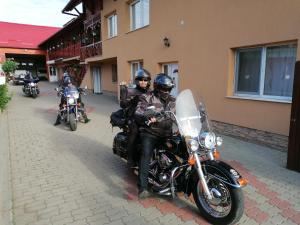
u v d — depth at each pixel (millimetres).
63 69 30656
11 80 28500
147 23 11078
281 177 4395
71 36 24328
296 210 3424
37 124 8766
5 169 4762
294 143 4566
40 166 4969
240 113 6680
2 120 9422
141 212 3408
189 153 3094
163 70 10156
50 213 3389
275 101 5785
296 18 5285
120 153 4559
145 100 3465
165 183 3395
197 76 7996
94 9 16281
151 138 3514
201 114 3381
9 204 3568
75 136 7176
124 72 12953
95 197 3797
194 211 3416
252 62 6574
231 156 5398
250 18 6184
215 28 7168
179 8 8484
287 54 5789
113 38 13773
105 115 10438
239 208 2850
